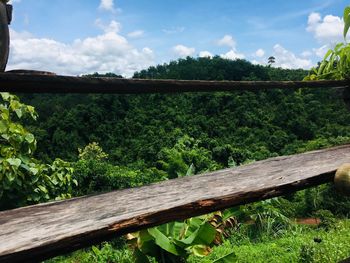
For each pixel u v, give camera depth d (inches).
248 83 45.1
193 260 309.0
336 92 66.7
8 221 30.6
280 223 470.3
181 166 424.2
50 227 28.9
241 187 38.9
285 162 54.0
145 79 34.1
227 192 36.9
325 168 47.8
